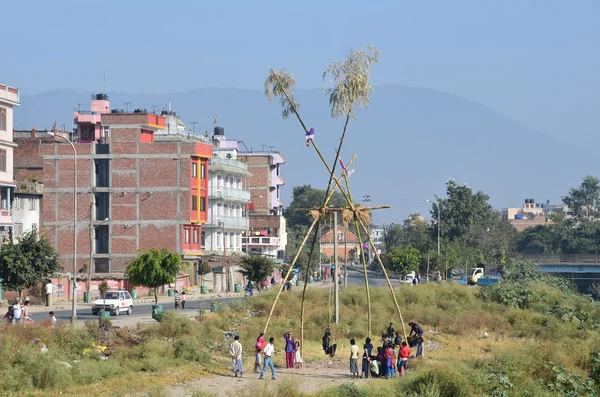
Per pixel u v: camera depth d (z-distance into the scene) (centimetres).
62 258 10562
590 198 19850
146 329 5344
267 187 15650
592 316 7412
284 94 4716
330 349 5097
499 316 6919
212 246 11756
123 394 3594
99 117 12469
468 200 15850
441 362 4484
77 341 4603
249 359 4966
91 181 10625
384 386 3762
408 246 13188
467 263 13812
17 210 9569
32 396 3581
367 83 4544
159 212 10612
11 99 8281
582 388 3603
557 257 14675
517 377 3750
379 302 7581
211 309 6988
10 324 4562
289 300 7250
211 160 11888
